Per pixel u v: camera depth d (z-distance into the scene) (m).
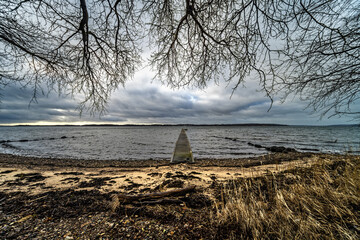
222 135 42.34
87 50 2.98
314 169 3.61
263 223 1.92
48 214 2.34
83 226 2.03
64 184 4.11
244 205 2.15
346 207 1.99
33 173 5.43
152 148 18.66
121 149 17.83
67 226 2.04
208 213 2.30
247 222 1.88
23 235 1.86
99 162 10.27
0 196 3.14
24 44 3.18
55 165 7.69
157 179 4.55
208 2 2.28
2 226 2.04
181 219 2.14
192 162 8.24
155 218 2.18
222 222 2.01
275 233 1.77
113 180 4.43
